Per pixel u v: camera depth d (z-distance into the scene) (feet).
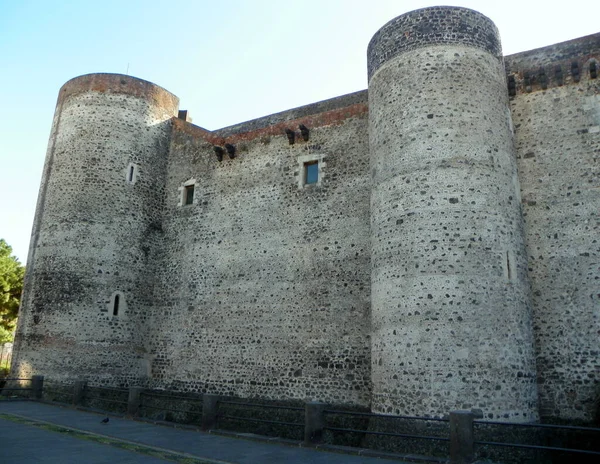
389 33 43.50
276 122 57.77
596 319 37.60
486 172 37.99
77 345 53.67
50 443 28.27
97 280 55.88
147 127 63.10
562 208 40.63
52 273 55.98
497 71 41.91
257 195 55.21
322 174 51.34
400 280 37.14
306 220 50.90
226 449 28.55
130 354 56.24
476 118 39.11
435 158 38.19
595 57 41.86
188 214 60.23
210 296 55.11
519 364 34.88
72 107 61.62
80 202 57.72
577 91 42.22
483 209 36.99
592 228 39.22
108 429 34.50
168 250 60.44
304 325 47.96
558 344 38.42
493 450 32.09
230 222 56.29
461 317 34.58
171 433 33.86
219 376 51.72
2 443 27.71
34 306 55.83
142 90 63.77
